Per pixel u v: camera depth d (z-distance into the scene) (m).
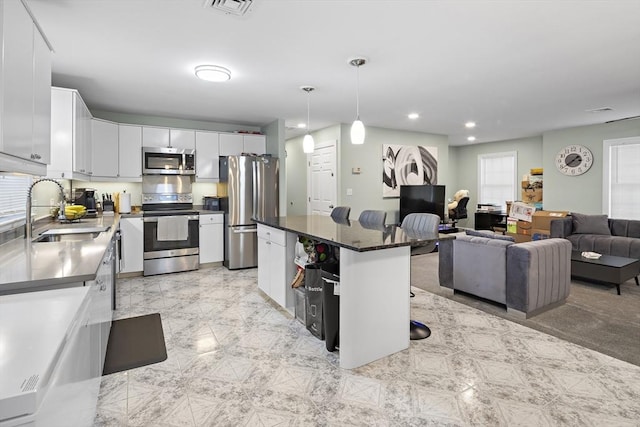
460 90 3.81
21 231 2.62
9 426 0.64
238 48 2.68
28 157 1.77
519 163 7.51
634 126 5.43
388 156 6.28
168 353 2.40
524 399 1.87
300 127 6.02
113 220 3.59
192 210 5.06
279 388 1.99
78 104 3.22
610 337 2.65
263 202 5.03
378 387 2.00
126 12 2.14
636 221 4.95
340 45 2.63
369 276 2.25
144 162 4.66
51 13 2.14
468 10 2.12
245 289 3.91
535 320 2.99
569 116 5.18
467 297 3.62
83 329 1.23
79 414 1.16
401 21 2.26
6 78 1.50
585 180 6.02
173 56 2.83
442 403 1.84
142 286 4.02
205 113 4.86
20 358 0.77
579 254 4.20
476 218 7.80
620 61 2.98
